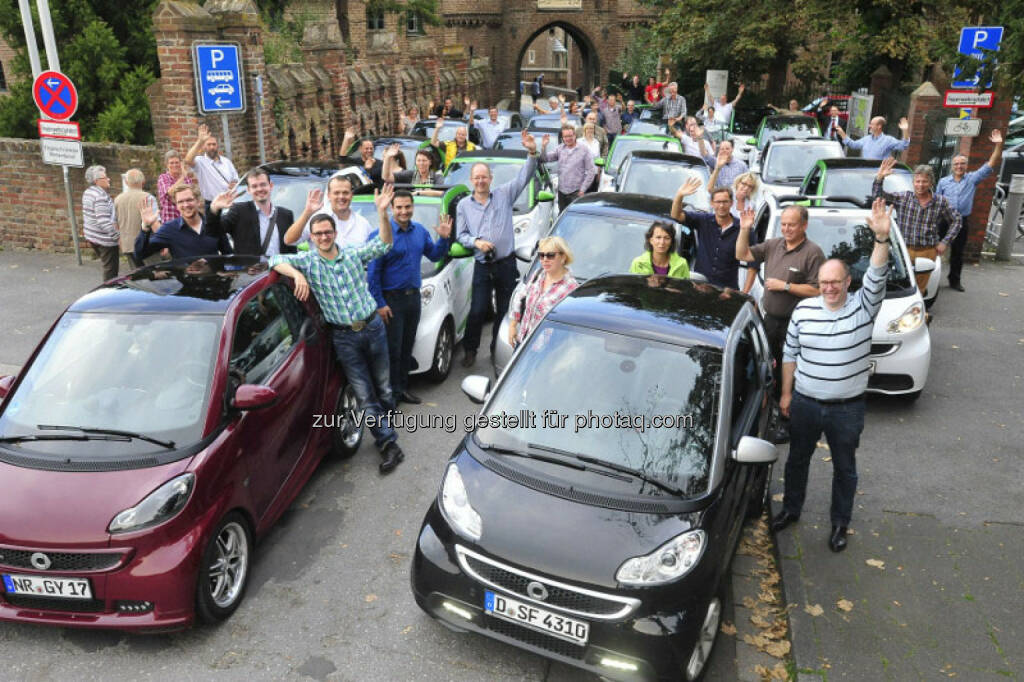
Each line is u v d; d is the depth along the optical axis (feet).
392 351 23.03
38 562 13.26
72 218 37.52
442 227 23.47
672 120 50.52
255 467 15.81
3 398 15.46
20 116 44.75
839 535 17.24
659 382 14.76
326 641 14.39
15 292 34.09
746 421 15.25
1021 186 41.27
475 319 26.76
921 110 52.06
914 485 20.10
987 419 23.81
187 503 13.79
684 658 12.23
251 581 16.03
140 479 13.84
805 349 16.56
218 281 17.72
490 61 140.05
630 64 120.88
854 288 23.99
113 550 13.26
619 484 13.44
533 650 12.72
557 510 13.07
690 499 13.21
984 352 29.04
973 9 64.64
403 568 16.57
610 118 74.18
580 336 15.67
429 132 58.29
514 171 36.01
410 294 22.79
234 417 15.39
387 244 19.53
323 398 19.22
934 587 15.99
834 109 76.79
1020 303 34.94
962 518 18.60
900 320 23.43
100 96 44.01
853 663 13.83
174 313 16.38
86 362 15.69
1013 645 14.34
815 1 75.00
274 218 23.44
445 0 136.56
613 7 137.08
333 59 57.47
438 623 14.90
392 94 72.54
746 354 16.30
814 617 15.01
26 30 38.14
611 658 12.23
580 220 26.17
